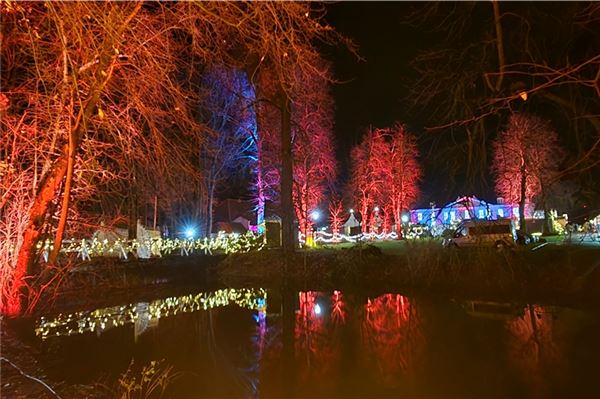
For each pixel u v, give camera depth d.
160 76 7.71
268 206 39.06
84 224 10.85
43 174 9.07
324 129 38.03
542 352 9.40
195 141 9.36
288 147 24.19
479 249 17.78
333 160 42.84
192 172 9.55
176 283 19.50
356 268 20.14
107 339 10.61
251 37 6.05
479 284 16.20
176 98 8.08
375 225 56.69
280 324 12.53
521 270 15.98
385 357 9.44
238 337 11.13
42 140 9.15
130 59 7.49
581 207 14.09
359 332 11.55
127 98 8.21
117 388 7.50
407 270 18.59
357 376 8.40
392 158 52.59
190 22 6.63
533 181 33.72
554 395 7.31
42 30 7.46
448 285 16.77
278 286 19.69
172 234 35.00
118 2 6.91
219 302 16.12
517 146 19.41
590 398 7.14
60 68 7.67
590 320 11.73
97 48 7.12
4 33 7.40
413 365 8.86
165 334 11.26
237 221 56.03
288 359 9.29
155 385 7.84
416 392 7.59
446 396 7.44
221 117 22.81
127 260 22.36
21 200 9.34
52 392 6.13
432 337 10.82
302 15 5.83
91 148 9.20
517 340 10.30
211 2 5.93
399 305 14.80
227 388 7.84
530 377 8.09
